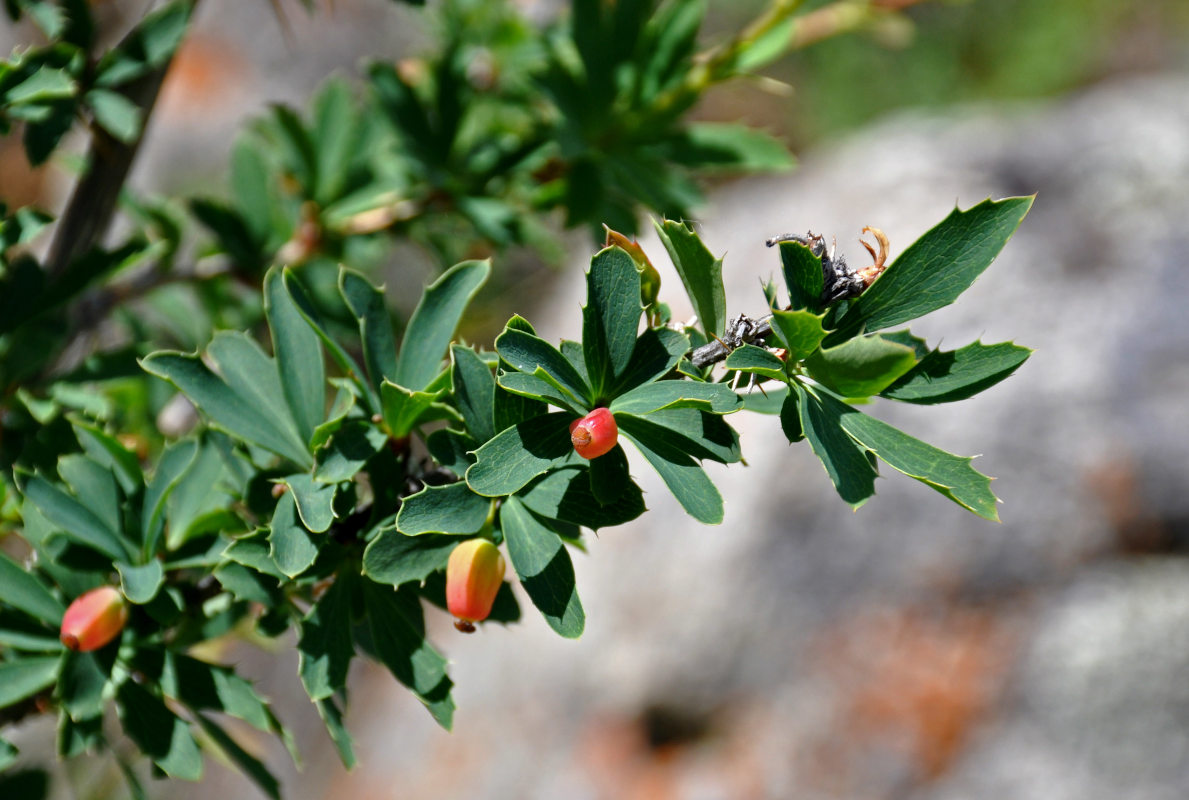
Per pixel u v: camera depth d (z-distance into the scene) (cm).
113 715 54
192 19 39
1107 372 94
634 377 31
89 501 35
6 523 37
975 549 91
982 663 89
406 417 33
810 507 95
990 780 85
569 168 47
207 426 35
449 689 32
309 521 32
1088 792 83
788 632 93
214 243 51
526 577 31
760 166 47
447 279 33
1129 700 85
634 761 94
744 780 91
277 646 40
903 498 94
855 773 88
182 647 35
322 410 34
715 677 94
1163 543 89
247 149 51
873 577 92
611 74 46
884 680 90
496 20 56
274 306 34
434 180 50
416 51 64
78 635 34
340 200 52
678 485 31
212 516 34
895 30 53
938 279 31
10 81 35
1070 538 90
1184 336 94
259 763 36
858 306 31
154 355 33
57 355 41
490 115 56
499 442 31
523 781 97
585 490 31
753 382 31
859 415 31
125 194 48
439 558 32
